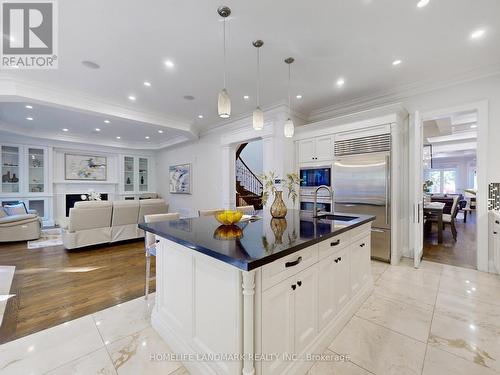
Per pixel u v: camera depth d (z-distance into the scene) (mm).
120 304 2424
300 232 1756
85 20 2203
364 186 3658
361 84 3568
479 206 3158
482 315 2129
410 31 2369
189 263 1613
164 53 2752
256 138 5004
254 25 2287
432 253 3996
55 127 6031
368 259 2572
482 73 3078
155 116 4938
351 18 2188
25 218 5090
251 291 1189
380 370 1530
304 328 1564
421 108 3561
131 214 4934
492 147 3061
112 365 1600
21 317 2182
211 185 6156
